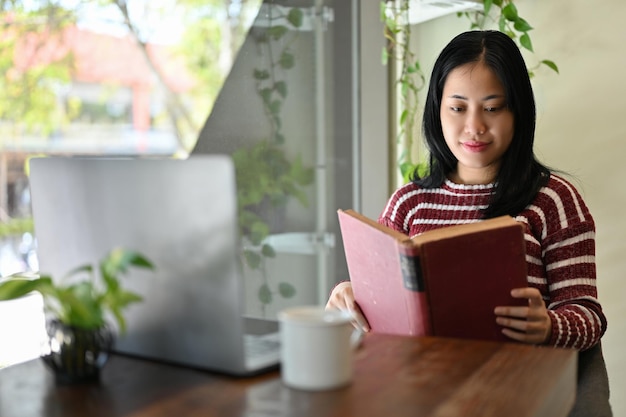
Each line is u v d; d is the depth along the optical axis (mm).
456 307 1187
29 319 2279
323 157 2330
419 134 2340
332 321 899
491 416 793
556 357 1000
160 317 1025
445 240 1154
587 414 1221
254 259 2156
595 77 1967
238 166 2266
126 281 1054
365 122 2373
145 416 834
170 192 983
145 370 1010
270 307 2176
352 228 1306
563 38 2016
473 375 930
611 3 1921
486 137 1586
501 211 1595
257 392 900
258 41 2305
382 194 2430
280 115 2291
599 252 2008
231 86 2352
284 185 2270
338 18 2326
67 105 2615
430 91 1701
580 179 2018
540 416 834
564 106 2031
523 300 1221
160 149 2941
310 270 2277
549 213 1570
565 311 1408
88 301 919
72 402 891
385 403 841
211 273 963
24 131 2479
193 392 908
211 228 954
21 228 2393
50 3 2561
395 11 2188
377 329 1350
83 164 1077
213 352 978
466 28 2223
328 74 2332
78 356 949
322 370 889
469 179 1707
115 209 1048
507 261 1198
